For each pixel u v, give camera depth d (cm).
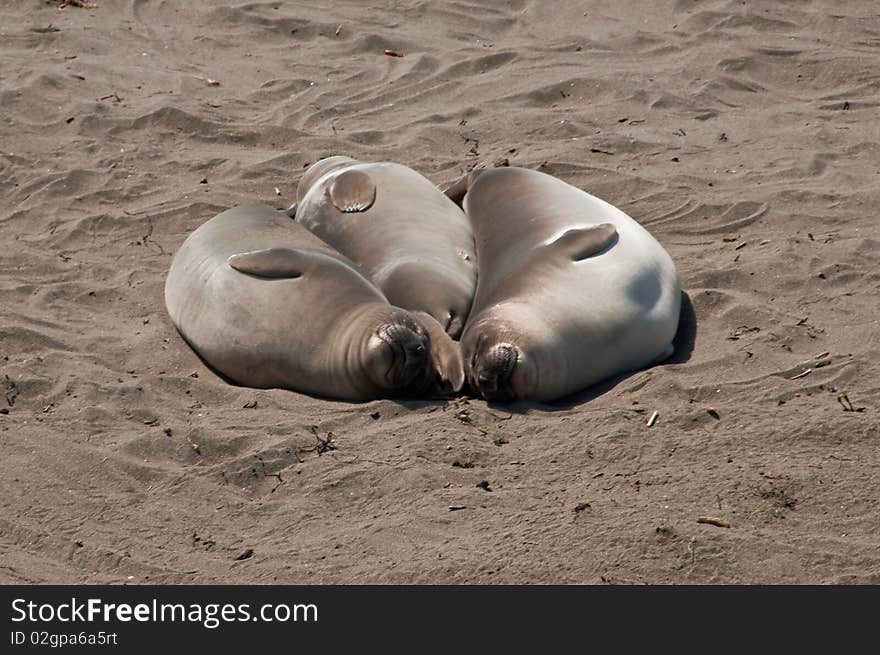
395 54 4759
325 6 5219
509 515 2067
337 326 2575
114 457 2308
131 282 3152
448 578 1903
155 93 4416
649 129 4062
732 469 2162
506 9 5159
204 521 2136
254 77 4594
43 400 2556
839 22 4862
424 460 2253
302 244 2875
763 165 3738
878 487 2089
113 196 3697
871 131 3966
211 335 2709
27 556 2041
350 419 2456
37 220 3556
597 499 2092
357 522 2100
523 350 2466
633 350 2614
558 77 4466
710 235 3306
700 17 4962
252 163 3872
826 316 2783
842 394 2416
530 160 3809
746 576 1886
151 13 5116
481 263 2900
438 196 3189
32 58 4656
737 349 2652
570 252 2659
